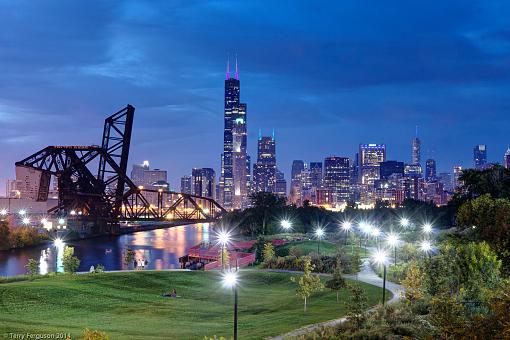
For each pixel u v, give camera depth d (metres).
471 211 71.31
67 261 89.81
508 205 67.94
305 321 53.09
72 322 55.09
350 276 85.69
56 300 65.44
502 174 111.31
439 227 175.62
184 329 52.34
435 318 32.75
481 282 44.38
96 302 66.75
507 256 60.69
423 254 84.50
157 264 138.62
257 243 134.50
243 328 52.50
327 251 116.00
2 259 140.75
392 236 93.62
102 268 94.69
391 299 63.03
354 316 46.12
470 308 38.34
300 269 99.00
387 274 82.62
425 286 50.12
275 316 58.34
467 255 47.19
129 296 72.44
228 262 105.69
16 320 54.00
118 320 57.69
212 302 72.06
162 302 70.06
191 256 136.62
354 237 135.62
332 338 41.62
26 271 117.94
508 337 25.30
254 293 80.00
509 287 29.50
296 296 72.44
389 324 43.88
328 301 66.81
